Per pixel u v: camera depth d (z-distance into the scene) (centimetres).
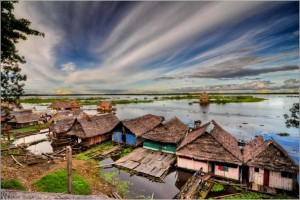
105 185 1864
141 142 3195
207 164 2075
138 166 2258
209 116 6469
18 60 1200
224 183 1866
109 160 2569
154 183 1947
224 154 1991
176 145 2706
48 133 4034
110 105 8125
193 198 1644
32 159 2345
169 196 1725
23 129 4422
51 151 2967
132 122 3334
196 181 1880
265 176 1817
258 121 5431
